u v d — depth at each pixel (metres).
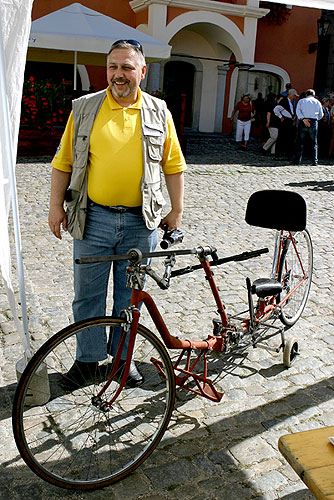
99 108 2.87
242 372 3.59
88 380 3.26
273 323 4.10
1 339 3.86
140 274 2.57
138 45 2.80
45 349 2.36
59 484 2.45
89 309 3.19
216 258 3.08
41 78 17.38
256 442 2.91
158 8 15.91
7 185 2.87
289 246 4.08
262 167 11.94
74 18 11.48
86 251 3.06
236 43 17.25
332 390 3.44
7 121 2.76
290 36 20.12
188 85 20.33
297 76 20.62
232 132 19.53
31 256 5.57
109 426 2.96
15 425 2.31
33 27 10.94
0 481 2.55
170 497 2.51
